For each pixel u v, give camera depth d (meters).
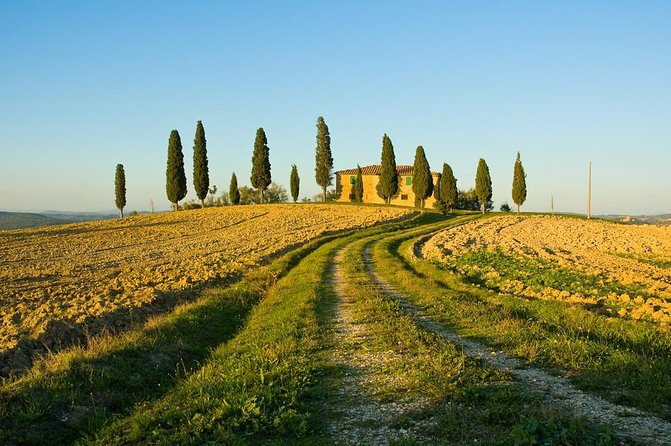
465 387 8.96
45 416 9.37
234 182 115.62
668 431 7.07
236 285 25.28
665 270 28.59
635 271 27.44
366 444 7.25
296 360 11.49
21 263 39.62
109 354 12.68
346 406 8.81
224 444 7.40
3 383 11.36
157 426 8.30
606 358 10.56
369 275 26.33
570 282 22.44
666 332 12.77
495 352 11.77
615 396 8.52
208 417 8.29
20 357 13.56
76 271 33.69
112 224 81.31
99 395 10.59
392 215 72.94
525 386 9.20
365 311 16.95
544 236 50.62
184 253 43.62
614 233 54.81
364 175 108.00
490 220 70.94
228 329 17.31
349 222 66.31
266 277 27.77
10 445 8.43
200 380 10.56
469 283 22.94
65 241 59.44
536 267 27.39
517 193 90.50
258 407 8.35
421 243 44.97
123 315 18.48
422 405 8.55
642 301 17.17
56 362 11.88
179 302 21.52
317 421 8.22
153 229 71.81
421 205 95.44
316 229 58.75
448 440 7.11
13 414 9.21
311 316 16.44
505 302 17.94
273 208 90.81
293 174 111.06
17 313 19.06
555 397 8.56
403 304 18.73
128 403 10.53
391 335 13.52
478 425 7.51
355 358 11.76
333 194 132.00
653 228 61.78
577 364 10.30
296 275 27.12
